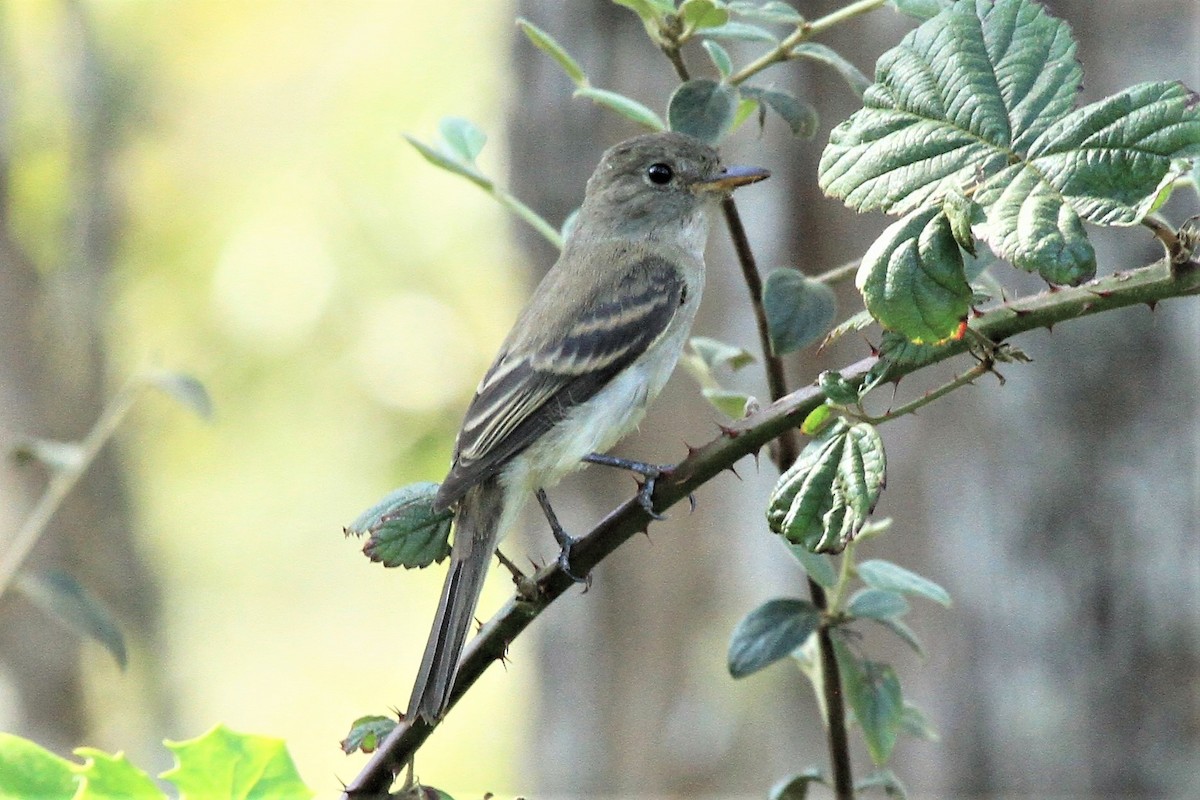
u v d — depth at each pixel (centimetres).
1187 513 1073
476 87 1897
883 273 396
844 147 414
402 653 1927
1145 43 1070
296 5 1925
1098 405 1085
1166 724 1080
